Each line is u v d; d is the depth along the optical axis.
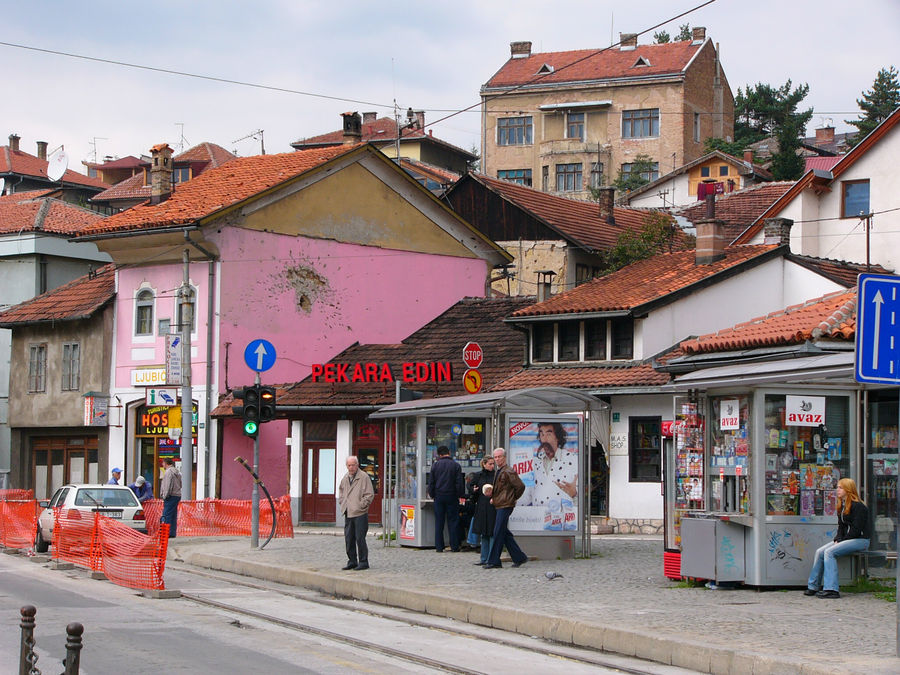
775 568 17.33
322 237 44.06
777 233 36.97
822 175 40.53
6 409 52.41
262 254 42.22
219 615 16.92
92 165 90.31
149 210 43.41
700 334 34.56
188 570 24.47
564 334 36.09
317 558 24.05
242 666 12.67
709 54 91.06
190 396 36.56
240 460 27.03
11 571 24.09
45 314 46.16
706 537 17.59
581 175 88.00
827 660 11.45
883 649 12.13
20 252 52.41
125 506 29.48
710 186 37.75
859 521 16.45
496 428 23.36
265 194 41.91
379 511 37.31
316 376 38.81
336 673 12.34
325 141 91.31
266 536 32.62
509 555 23.48
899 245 39.47
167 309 42.62
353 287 44.84
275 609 17.62
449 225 48.09
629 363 34.16
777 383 17.38
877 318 11.39
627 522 32.53
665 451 19.27
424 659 13.16
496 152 91.62
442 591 17.78
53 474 46.78
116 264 44.50
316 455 38.72
